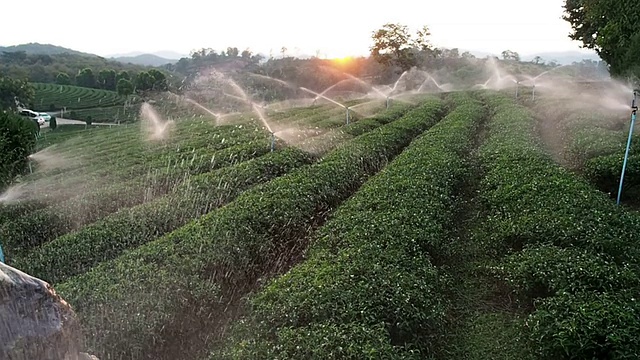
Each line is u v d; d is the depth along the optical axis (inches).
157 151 808.9
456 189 509.0
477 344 282.4
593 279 286.4
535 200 408.2
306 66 2571.4
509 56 3270.2
